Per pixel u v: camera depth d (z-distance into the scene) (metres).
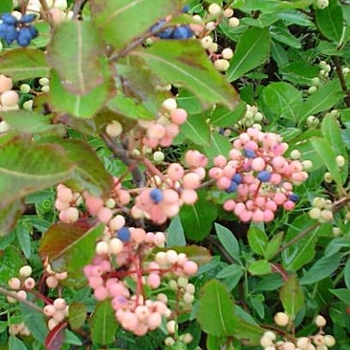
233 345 0.39
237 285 0.46
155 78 0.29
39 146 0.27
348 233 0.43
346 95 0.55
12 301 0.42
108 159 0.43
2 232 0.28
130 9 0.26
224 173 0.38
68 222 0.33
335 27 0.54
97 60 0.25
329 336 0.41
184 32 0.31
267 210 0.39
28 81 0.51
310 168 0.43
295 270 0.44
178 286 0.39
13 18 0.29
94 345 0.42
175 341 0.40
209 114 0.45
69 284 0.40
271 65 0.65
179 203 0.31
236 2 0.47
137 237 0.33
